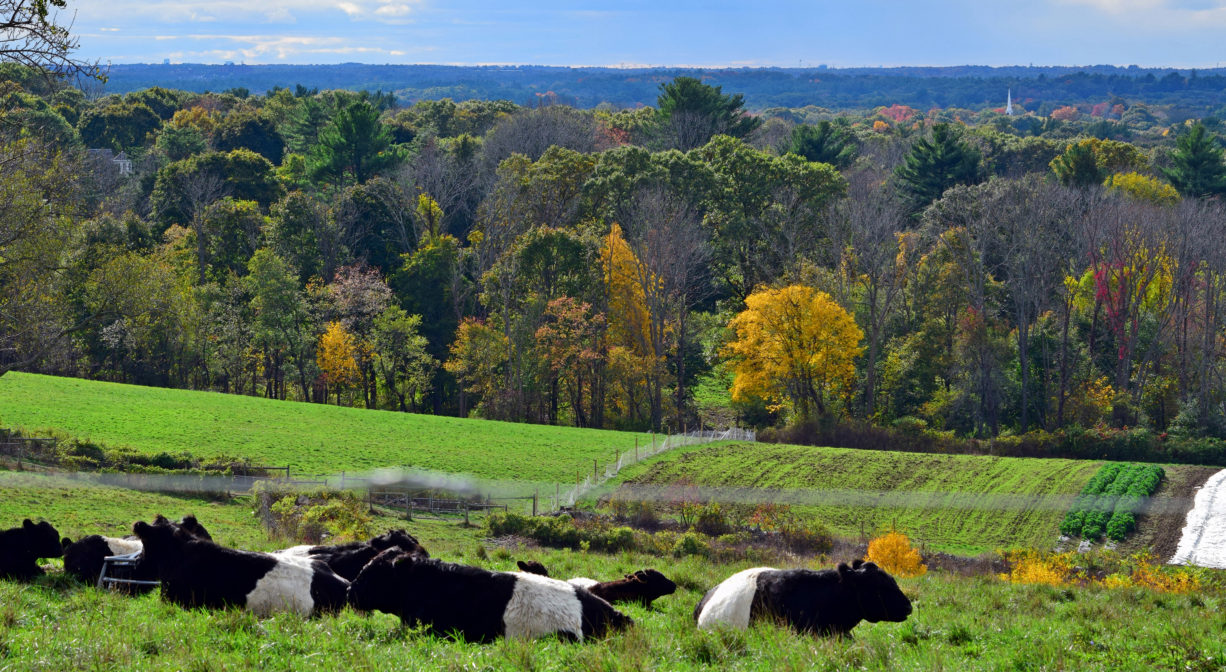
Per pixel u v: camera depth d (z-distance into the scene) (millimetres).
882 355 96188
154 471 46156
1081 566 38406
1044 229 100312
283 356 99750
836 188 110688
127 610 13289
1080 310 101938
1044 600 20734
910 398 93938
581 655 10867
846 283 98875
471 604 12445
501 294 98875
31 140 42938
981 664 12000
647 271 94625
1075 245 102188
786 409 93000
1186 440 71938
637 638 11688
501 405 93875
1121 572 36469
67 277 52938
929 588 22500
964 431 89750
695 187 110562
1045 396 92375
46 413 64000
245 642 11367
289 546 26438
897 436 76500
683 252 97188
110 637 11172
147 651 11125
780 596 13453
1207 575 38250
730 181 112312
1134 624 16703
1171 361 97062
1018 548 46750
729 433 78062
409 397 104750
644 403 98750
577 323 94312
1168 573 37344
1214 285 97562
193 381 99688
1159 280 100000
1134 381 92875
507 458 65062
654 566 24922
